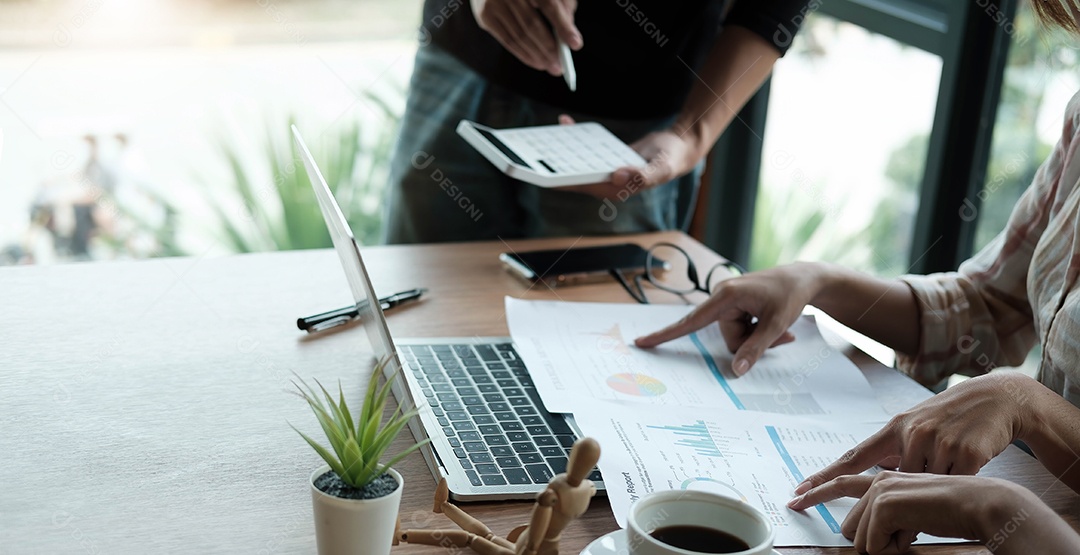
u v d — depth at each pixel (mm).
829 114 2174
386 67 3150
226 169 2934
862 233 2156
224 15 3174
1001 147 1721
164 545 664
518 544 594
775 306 1041
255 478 758
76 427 822
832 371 1011
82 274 1168
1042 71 1621
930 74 1860
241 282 1172
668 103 1617
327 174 2879
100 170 2859
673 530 607
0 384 889
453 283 1212
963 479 683
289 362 969
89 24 3064
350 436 612
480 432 833
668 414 880
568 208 1555
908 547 706
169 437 814
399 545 676
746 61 1562
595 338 1051
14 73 2953
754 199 2430
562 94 1584
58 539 665
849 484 737
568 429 851
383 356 855
